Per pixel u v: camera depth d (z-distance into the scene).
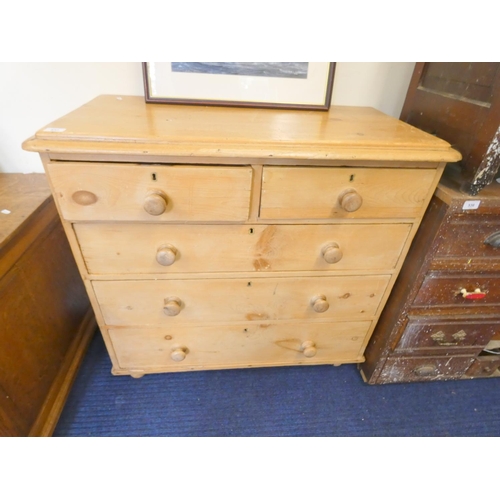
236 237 0.77
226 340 1.02
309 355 1.04
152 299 0.88
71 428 0.99
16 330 0.83
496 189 0.77
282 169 0.67
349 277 0.89
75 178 0.63
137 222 0.72
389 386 1.18
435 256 0.82
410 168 0.70
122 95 1.01
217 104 0.96
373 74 1.06
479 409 1.12
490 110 0.66
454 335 1.00
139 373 1.08
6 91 0.99
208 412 1.06
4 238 0.77
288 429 1.03
